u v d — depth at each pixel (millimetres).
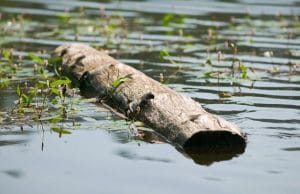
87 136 10148
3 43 17703
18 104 11648
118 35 19016
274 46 17906
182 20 19375
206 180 8445
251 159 9227
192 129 9664
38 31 19531
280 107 11977
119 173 8641
